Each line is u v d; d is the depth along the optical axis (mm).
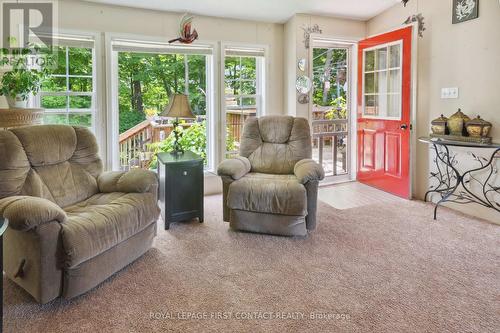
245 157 3510
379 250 2691
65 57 3607
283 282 2232
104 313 1908
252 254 2641
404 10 4082
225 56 4297
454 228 3148
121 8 3701
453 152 3654
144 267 2434
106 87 3709
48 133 2637
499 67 3156
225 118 4352
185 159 3264
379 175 4535
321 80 4801
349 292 2105
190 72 4320
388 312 1901
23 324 1809
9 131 2414
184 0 3682
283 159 3432
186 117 3338
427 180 4004
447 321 1815
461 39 3484
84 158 2846
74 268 1971
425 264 2455
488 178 3328
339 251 2680
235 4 3867
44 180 2500
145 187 2637
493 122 3229
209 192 4348
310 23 4379
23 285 2025
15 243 2041
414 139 4074
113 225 2201
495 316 1855
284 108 4668
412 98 4020
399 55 4098
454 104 3598
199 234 3047
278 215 2916
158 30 3889
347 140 5066
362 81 4715
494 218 3307
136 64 4543
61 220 1967
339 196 4270
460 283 2197
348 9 4262
